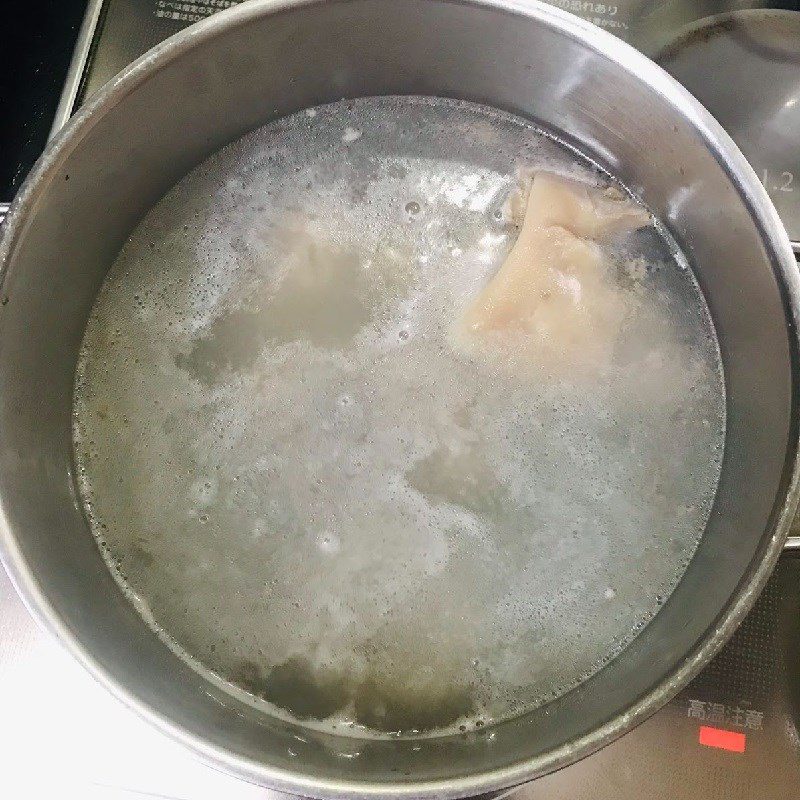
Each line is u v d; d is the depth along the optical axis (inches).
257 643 11.4
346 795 8.9
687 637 10.1
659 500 11.9
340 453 12.1
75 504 11.9
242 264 12.9
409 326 12.7
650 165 12.3
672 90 10.7
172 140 12.2
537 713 10.9
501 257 13.0
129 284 12.8
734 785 10.9
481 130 13.4
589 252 12.6
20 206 10.2
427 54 12.3
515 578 11.6
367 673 11.2
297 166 13.3
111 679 9.4
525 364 12.4
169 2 13.4
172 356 12.5
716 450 12.0
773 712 11.0
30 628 11.6
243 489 12.0
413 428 12.2
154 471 12.1
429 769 9.8
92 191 11.4
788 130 12.9
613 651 11.3
